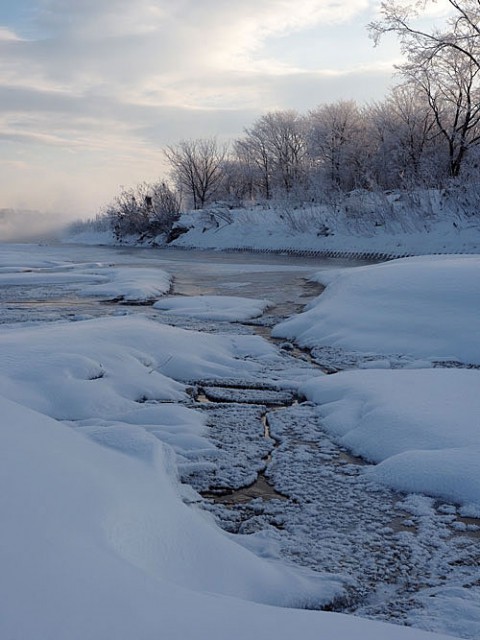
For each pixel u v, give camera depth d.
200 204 52.84
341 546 3.56
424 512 3.97
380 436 5.04
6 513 2.07
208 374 7.35
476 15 26.89
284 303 13.45
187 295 15.09
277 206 36.84
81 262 26.02
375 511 4.04
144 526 2.57
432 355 8.12
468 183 24.97
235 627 1.59
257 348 8.68
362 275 11.07
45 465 2.69
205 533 2.89
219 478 4.60
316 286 15.96
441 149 32.19
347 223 29.33
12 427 3.17
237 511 4.07
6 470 2.48
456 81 29.42
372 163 35.53
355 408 5.77
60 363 6.17
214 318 11.36
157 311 12.38
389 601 2.96
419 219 26.00
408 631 1.70
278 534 3.70
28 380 5.86
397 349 8.45
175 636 1.49
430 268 10.33
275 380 7.26
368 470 4.64
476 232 24.00
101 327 7.85
